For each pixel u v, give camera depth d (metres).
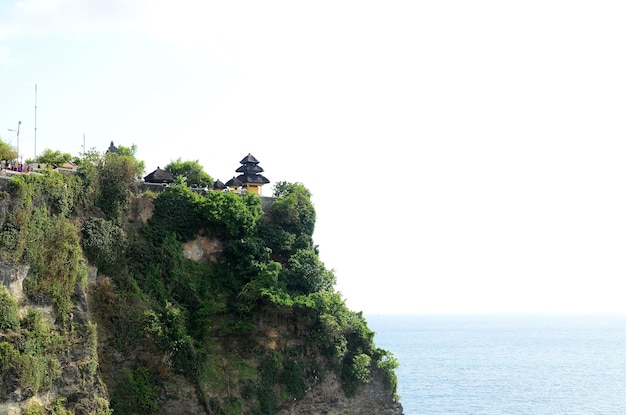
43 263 70.31
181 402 83.00
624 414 145.62
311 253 99.62
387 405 100.00
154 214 92.75
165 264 90.19
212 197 96.50
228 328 90.56
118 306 82.25
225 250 95.62
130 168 88.19
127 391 79.88
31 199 70.12
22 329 65.25
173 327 84.81
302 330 94.62
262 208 102.44
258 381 89.75
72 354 71.31
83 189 82.81
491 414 146.12
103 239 82.94
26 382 63.28
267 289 92.19
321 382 93.94
